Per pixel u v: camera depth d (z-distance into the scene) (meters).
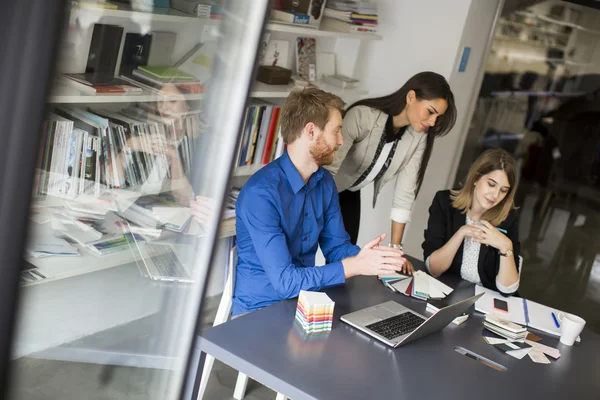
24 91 0.26
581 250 5.09
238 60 0.30
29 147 0.26
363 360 1.76
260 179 2.22
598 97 4.74
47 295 0.29
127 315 0.32
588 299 4.62
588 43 4.55
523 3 4.28
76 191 0.30
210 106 0.31
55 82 0.26
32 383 0.29
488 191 2.71
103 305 0.31
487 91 4.49
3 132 0.26
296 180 2.26
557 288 4.66
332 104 2.21
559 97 4.74
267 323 1.87
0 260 0.27
